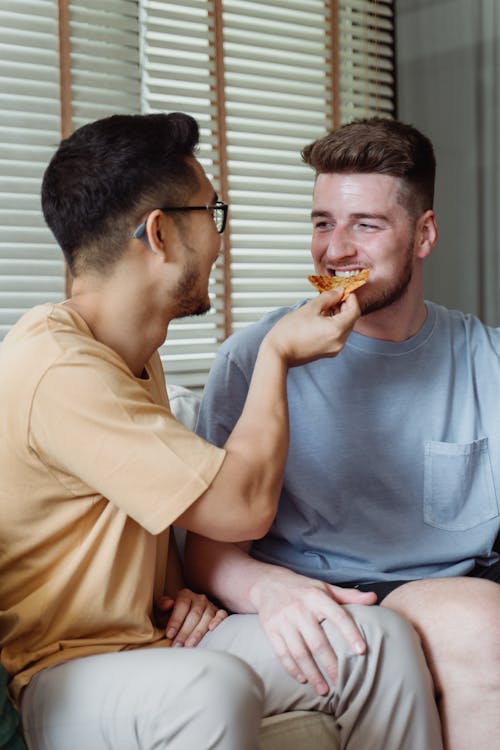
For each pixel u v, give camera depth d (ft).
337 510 4.94
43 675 3.81
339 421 4.98
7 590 4.00
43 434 3.76
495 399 5.18
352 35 9.19
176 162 4.07
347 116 9.15
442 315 5.36
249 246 8.36
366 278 4.71
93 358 3.83
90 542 3.92
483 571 5.09
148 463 3.72
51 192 4.09
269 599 4.25
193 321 7.97
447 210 9.38
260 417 4.05
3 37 6.94
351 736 3.96
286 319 4.34
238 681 3.58
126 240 4.02
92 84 7.40
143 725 3.59
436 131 9.39
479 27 9.11
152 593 4.24
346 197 4.91
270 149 8.55
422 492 5.01
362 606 4.12
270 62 8.48
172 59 7.81
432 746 3.89
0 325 6.95
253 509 3.87
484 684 3.94
